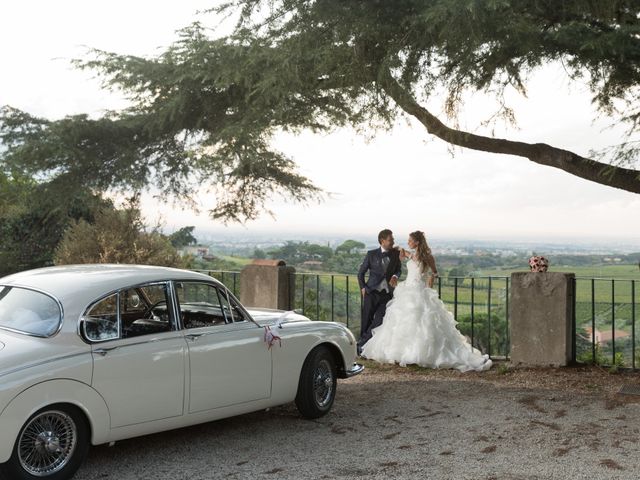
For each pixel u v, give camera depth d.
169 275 6.08
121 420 5.45
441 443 6.40
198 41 11.02
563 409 7.70
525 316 10.12
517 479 5.36
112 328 5.52
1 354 4.91
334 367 7.56
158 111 11.77
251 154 10.75
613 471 5.55
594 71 8.65
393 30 8.10
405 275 10.62
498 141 10.70
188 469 5.62
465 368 10.04
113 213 14.83
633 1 7.55
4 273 17.39
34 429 4.98
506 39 7.59
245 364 6.46
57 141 11.90
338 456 5.98
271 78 8.90
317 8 7.86
